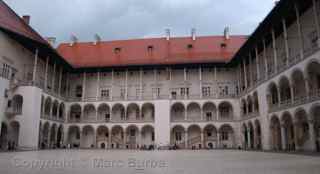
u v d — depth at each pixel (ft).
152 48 199.72
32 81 143.95
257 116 142.61
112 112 187.32
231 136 177.27
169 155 89.97
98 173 38.63
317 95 91.86
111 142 181.16
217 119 175.11
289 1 105.70
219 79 188.14
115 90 192.75
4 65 132.57
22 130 132.67
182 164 54.03
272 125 126.82
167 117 175.63
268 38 139.74
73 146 185.47
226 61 178.50
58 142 180.55
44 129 158.81
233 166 49.75
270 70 143.74
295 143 107.76
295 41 121.60
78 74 199.11
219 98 177.37
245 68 165.27
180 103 179.32
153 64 181.37
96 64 186.80
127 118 185.88
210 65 184.55
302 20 116.88
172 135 181.37
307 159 64.80
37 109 139.33
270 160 63.52
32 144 134.10
